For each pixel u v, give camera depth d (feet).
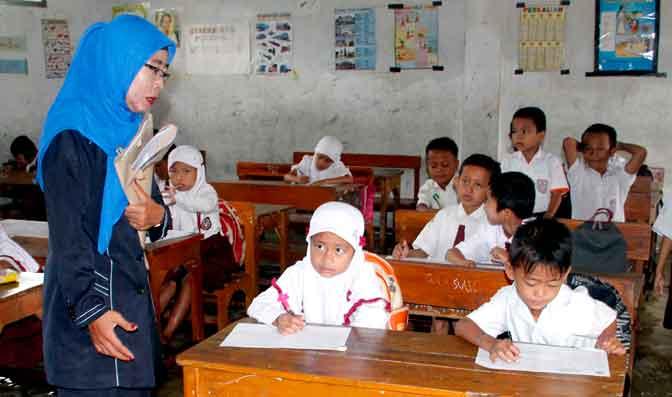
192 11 21.94
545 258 4.69
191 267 9.28
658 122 17.47
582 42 17.87
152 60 4.51
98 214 4.42
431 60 19.53
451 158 12.12
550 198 11.53
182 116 22.68
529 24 18.15
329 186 14.29
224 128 22.25
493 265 7.20
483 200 8.34
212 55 21.93
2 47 19.90
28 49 20.49
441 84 19.54
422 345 4.54
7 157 20.33
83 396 4.71
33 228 9.72
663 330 11.29
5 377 9.01
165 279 9.50
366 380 3.95
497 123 17.93
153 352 4.96
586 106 18.06
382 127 20.35
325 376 4.00
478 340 4.50
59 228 4.28
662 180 17.54
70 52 21.48
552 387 3.84
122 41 4.42
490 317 5.19
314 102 20.99
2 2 19.75
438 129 19.79
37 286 6.11
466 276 6.93
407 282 7.19
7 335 8.66
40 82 20.89
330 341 4.62
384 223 17.66
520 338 5.13
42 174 4.38
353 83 20.44
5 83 20.07
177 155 10.71
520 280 4.87
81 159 4.32
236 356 4.35
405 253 8.21
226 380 4.27
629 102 17.66
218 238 10.70
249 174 19.06
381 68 20.04
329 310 5.59
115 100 4.49
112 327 4.40
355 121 20.62
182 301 10.05
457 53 19.26
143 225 4.68
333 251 5.41
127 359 4.54
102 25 4.59
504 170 11.80
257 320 5.14
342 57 20.42
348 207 5.53
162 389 8.75
